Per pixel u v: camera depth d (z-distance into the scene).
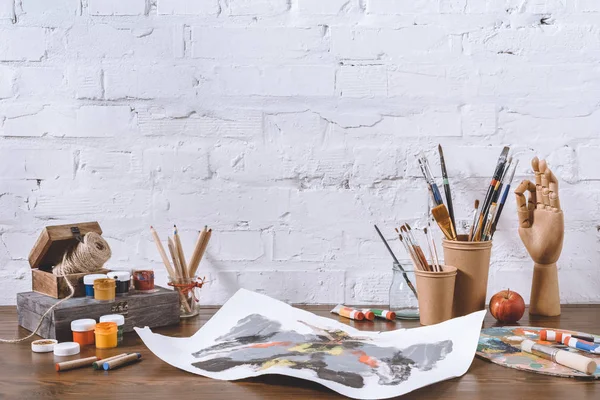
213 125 1.46
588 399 0.88
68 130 1.45
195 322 1.30
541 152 1.47
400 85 1.46
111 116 1.45
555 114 1.47
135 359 1.04
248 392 0.91
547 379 0.96
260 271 1.48
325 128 1.46
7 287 1.46
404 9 1.46
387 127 1.47
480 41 1.46
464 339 1.09
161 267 1.48
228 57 1.45
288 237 1.48
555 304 1.35
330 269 1.48
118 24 1.44
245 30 1.45
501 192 1.47
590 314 1.37
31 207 1.46
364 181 1.47
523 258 1.48
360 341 1.11
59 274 1.24
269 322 1.21
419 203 1.48
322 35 1.45
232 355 1.04
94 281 1.19
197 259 1.38
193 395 0.89
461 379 0.96
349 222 1.48
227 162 1.47
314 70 1.46
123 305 1.20
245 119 1.46
